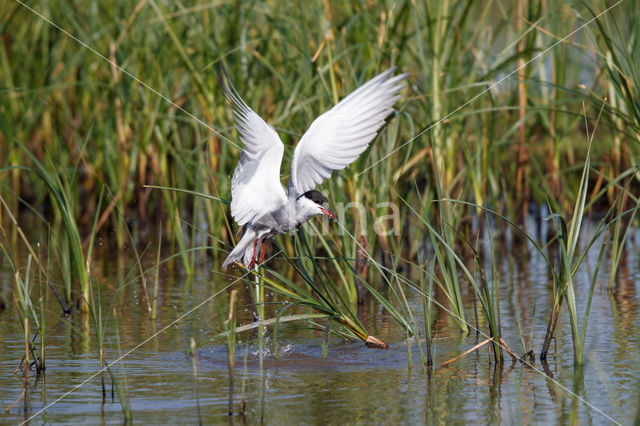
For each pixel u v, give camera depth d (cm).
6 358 881
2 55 1709
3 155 1827
